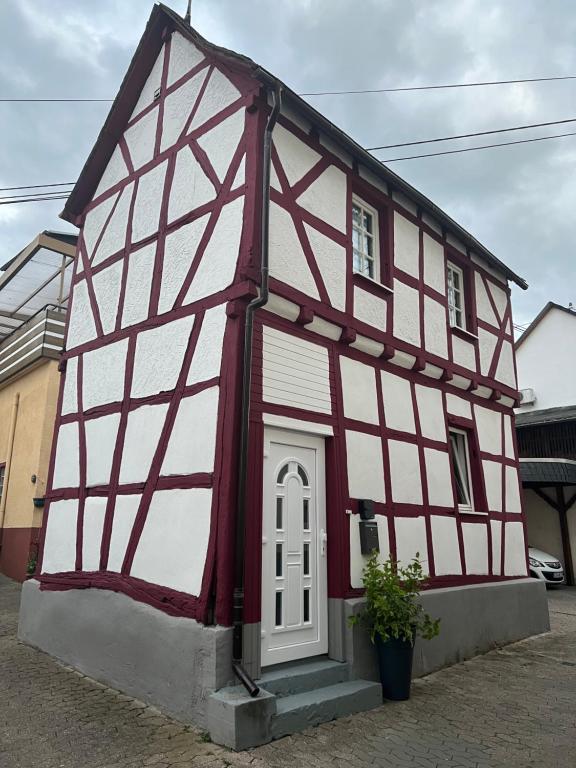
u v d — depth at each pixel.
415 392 7.12
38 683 5.21
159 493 5.23
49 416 10.08
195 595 4.53
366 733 4.24
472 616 6.95
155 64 7.19
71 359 7.23
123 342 6.32
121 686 5.01
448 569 6.92
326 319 5.73
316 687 4.73
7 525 10.72
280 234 5.43
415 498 6.61
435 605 6.37
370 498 5.92
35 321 10.73
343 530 5.44
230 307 4.99
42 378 10.52
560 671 6.17
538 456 15.15
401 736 4.23
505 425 9.15
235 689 4.11
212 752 3.77
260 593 4.52
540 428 15.23
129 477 5.67
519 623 7.82
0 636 6.83
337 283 6.04
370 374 6.41
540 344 17.50
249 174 5.30
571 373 16.67
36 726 4.19
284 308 5.30
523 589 8.08
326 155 6.28
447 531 7.06
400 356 6.80
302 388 5.40
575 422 14.66
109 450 6.08
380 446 6.26
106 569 5.64
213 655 4.17
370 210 7.11
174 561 4.85
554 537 14.31
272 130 5.25
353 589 5.40
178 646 4.49
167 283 5.91
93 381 6.67
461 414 8.01
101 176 7.68
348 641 5.07
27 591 6.75
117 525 5.66
